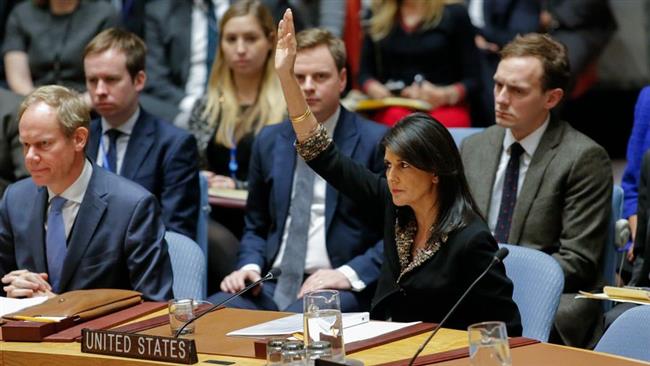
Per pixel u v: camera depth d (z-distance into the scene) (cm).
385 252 1412
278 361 1078
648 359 1219
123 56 1955
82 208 1548
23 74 2503
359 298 1708
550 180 1708
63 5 2503
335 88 1780
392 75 2494
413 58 2475
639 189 1720
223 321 1353
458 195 1348
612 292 1314
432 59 2472
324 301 1121
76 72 2486
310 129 1476
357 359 1152
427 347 1195
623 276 1848
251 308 1761
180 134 1986
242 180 2172
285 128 1848
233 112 2170
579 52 2678
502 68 1722
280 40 1462
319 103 1769
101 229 1544
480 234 1320
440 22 2464
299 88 1469
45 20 2511
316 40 1770
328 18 2736
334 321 1112
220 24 2167
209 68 2539
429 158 1320
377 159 1766
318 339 1112
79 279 1542
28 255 1573
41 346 1261
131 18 2572
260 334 1260
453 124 2423
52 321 1309
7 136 2062
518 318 1317
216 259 2056
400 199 1342
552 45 1720
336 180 1479
